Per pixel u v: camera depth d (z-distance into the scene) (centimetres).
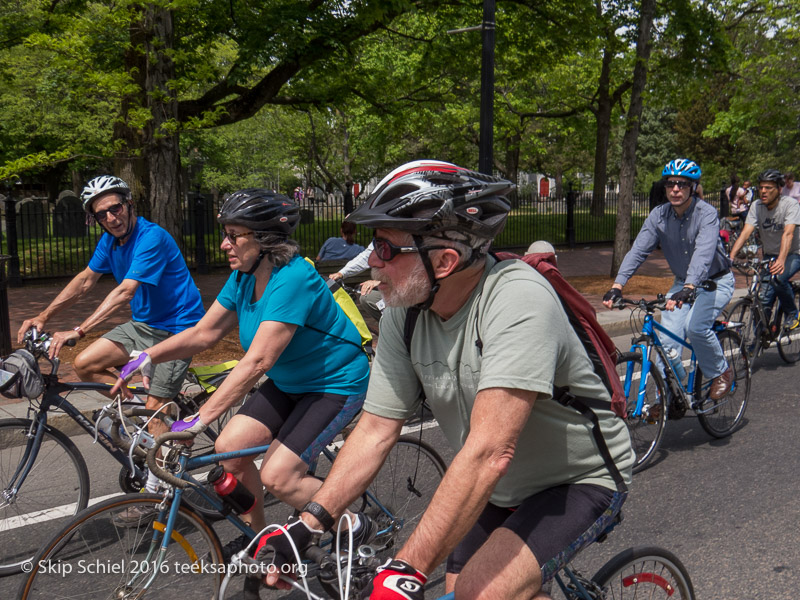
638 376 478
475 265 179
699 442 541
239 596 291
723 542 381
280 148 3466
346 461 201
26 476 360
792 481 462
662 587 239
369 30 1247
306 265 288
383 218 172
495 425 167
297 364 294
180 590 273
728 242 1580
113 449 353
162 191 970
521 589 175
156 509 263
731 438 547
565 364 180
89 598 256
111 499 258
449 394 190
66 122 2255
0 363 339
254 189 285
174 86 920
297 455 283
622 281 515
